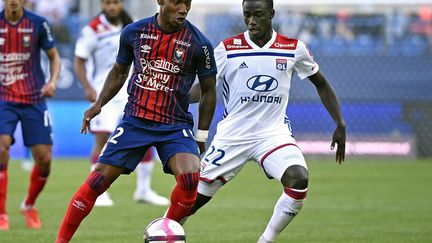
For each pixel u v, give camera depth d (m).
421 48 56.62
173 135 20.33
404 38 57.09
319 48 57.19
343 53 56.91
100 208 34.88
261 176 50.12
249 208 35.06
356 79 56.81
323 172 50.28
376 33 57.22
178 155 20.05
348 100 57.09
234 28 57.19
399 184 44.66
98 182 20.23
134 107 20.44
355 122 57.19
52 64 29.44
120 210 34.16
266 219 31.50
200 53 20.34
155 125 20.34
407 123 57.03
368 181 46.03
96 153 36.38
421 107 56.78
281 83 22.77
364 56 56.69
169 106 20.36
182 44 20.17
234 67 22.80
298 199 21.53
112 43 36.53
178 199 20.16
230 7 58.88
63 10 60.25
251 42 22.81
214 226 29.42
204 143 21.17
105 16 36.47
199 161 20.28
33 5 59.69
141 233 27.23
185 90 20.52
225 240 25.77
